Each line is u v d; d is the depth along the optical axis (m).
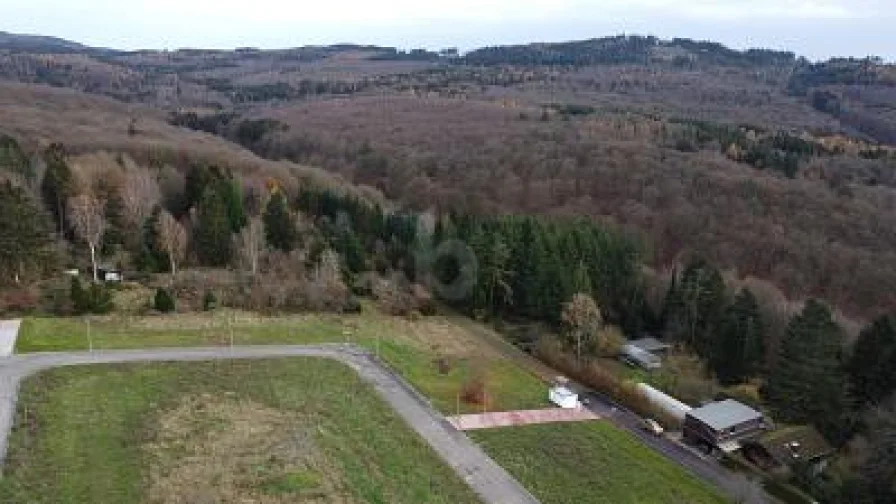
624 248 96.69
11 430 46.16
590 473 52.88
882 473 54.62
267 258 85.19
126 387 53.94
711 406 63.66
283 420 51.62
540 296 85.25
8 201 70.94
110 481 42.19
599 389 68.94
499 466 51.41
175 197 105.38
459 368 67.81
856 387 72.56
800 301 99.56
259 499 41.28
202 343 63.88
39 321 63.97
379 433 52.72
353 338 69.19
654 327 91.56
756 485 54.53
